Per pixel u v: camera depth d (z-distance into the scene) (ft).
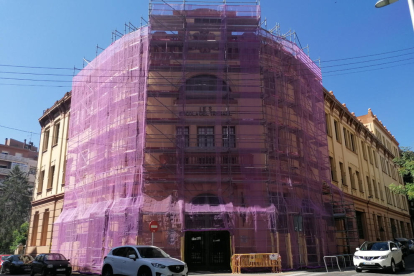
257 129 69.41
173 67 71.20
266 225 61.67
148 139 67.67
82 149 81.71
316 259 66.44
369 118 156.46
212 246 65.51
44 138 115.24
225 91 71.00
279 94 73.97
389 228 137.90
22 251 118.73
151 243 59.98
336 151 99.14
